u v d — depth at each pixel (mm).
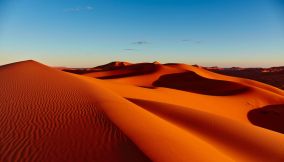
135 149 7762
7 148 8180
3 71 30078
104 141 8477
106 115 11438
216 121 17828
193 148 9188
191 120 17609
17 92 17281
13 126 10234
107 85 35438
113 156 7461
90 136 8938
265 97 48219
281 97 49469
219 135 14859
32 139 8875
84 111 12266
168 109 20375
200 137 13922
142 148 7848
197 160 7996
